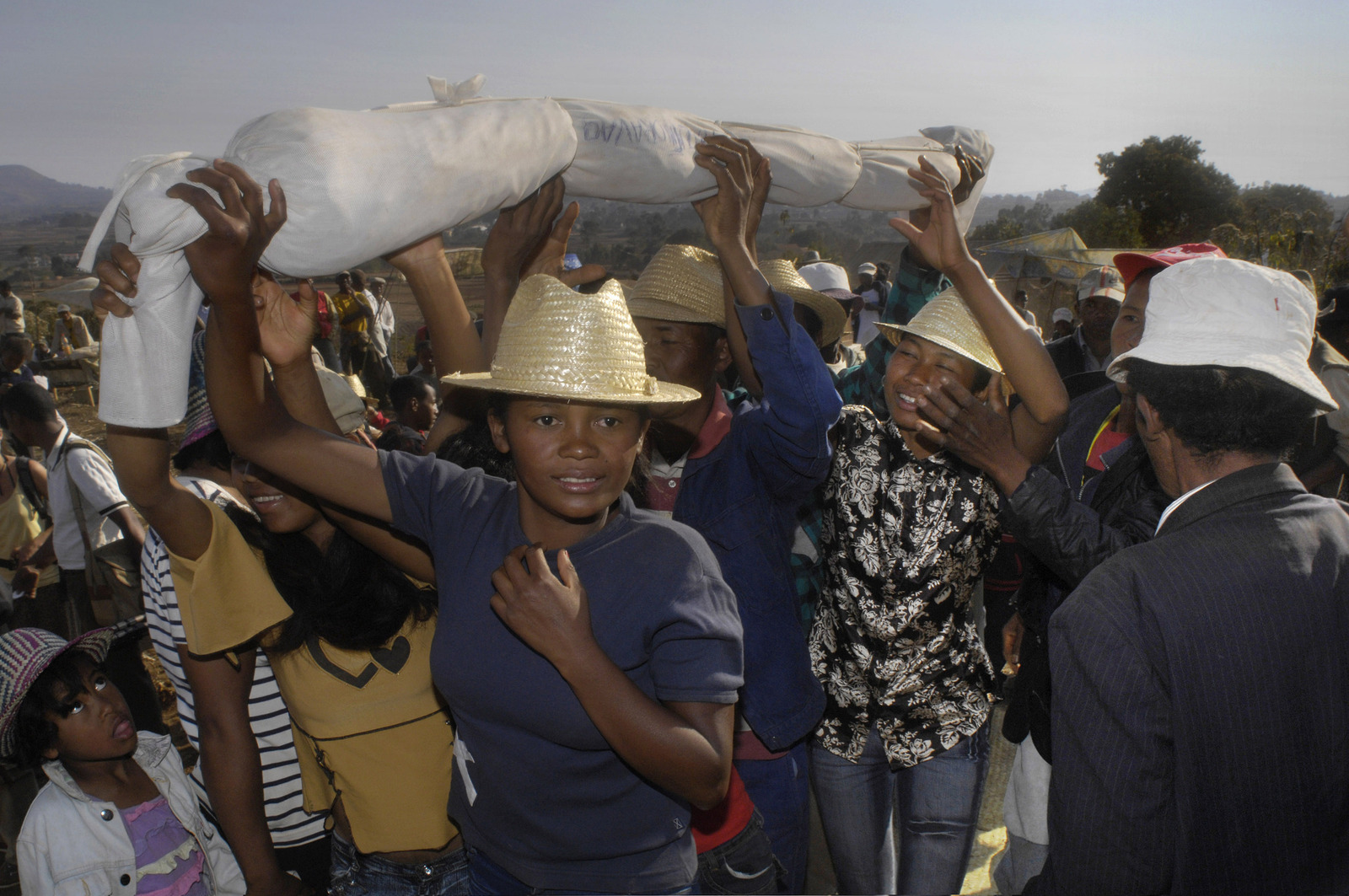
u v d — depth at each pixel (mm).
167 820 2078
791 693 2195
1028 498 1883
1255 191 92500
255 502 1855
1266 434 1407
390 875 2041
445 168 1569
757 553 2164
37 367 15586
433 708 1956
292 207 1418
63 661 1939
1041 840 2322
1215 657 1320
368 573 1898
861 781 2461
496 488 1606
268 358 1694
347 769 1942
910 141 2477
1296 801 1354
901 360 2236
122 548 3793
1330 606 1344
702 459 2236
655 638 1405
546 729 1415
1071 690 1419
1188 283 1487
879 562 2246
